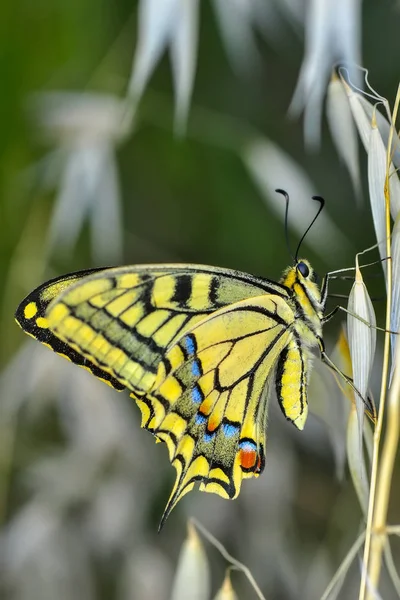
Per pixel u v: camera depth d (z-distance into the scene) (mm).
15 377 649
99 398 648
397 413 555
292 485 652
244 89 742
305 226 651
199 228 714
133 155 715
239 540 651
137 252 688
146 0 590
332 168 706
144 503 651
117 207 662
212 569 649
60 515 647
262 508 651
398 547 657
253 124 738
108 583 647
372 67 680
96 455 647
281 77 734
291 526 655
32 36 682
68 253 671
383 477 556
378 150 562
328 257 664
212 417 583
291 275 584
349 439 569
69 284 578
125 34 665
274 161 651
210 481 582
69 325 568
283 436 654
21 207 670
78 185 657
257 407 585
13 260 651
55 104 660
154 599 640
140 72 590
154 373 577
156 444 657
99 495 648
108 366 574
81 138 656
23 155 676
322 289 582
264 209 706
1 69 679
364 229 686
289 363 583
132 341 574
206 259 705
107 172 658
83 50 686
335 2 581
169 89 720
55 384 648
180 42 592
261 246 695
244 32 641
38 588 645
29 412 655
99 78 662
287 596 646
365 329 562
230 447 583
